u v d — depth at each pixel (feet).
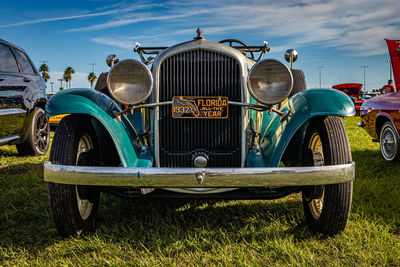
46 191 11.28
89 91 8.02
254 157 8.22
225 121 8.14
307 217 8.13
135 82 7.38
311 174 6.49
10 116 15.25
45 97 18.81
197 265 6.32
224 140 8.18
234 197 7.55
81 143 7.98
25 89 16.72
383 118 16.24
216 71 8.02
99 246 7.11
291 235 7.36
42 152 18.67
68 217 7.18
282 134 7.71
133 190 7.61
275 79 7.30
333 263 6.30
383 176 12.83
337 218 7.13
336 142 7.16
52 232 7.91
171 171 6.39
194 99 8.02
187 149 8.21
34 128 17.71
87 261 6.54
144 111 8.89
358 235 7.39
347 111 7.16
